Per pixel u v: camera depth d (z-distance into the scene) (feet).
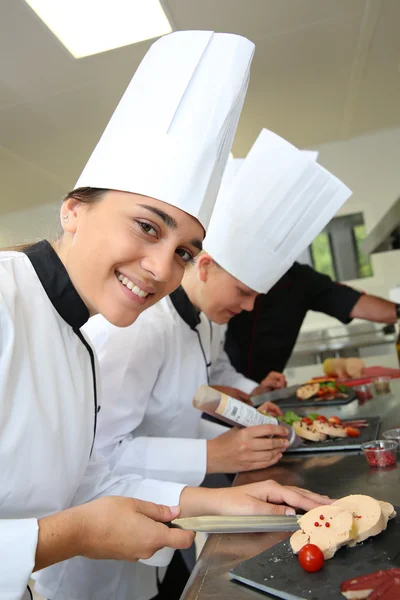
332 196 5.24
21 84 9.42
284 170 5.19
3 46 8.31
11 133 11.18
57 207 3.61
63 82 9.55
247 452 4.32
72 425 3.17
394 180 15.60
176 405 5.14
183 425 5.31
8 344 2.71
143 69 3.41
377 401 6.57
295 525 2.85
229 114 3.36
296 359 14.70
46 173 13.38
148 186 2.91
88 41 8.54
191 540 2.74
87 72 9.35
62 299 3.07
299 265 9.77
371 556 2.30
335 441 4.70
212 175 3.24
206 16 8.38
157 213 2.85
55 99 10.10
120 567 4.58
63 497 3.19
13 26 7.87
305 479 3.85
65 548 2.44
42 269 3.05
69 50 8.68
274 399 7.69
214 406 4.42
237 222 5.22
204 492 3.43
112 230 2.87
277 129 13.93
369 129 15.29
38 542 2.34
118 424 4.41
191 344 5.37
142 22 8.23
